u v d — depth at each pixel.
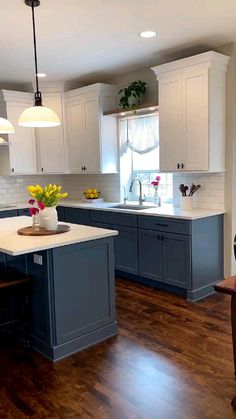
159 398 2.22
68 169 5.45
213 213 3.89
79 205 4.99
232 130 3.90
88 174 5.64
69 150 5.41
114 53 4.09
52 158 5.42
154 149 4.76
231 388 2.30
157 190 4.69
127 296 3.96
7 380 2.46
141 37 3.61
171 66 3.93
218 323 3.23
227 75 3.87
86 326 2.88
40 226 3.08
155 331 3.11
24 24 3.21
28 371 2.56
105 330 3.00
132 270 4.36
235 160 3.98
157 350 2.79
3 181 5.55
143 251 4.20
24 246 2.49
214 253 3.99
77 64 4.48
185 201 4.13
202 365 2.57
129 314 3.47
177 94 3.95
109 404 2.18
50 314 2.67
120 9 2.95
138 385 2.36
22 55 4.08
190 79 3.82
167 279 3.98
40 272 2.70
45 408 2.16
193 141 3.87
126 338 3.00
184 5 2.91
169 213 3.91
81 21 3.18
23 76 5.00
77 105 5.16
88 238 2.80
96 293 2.93
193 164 3.90
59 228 3.11
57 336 2.70
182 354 2.72
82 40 3.65
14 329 3.05
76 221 5.09
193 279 3.76
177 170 4.06
